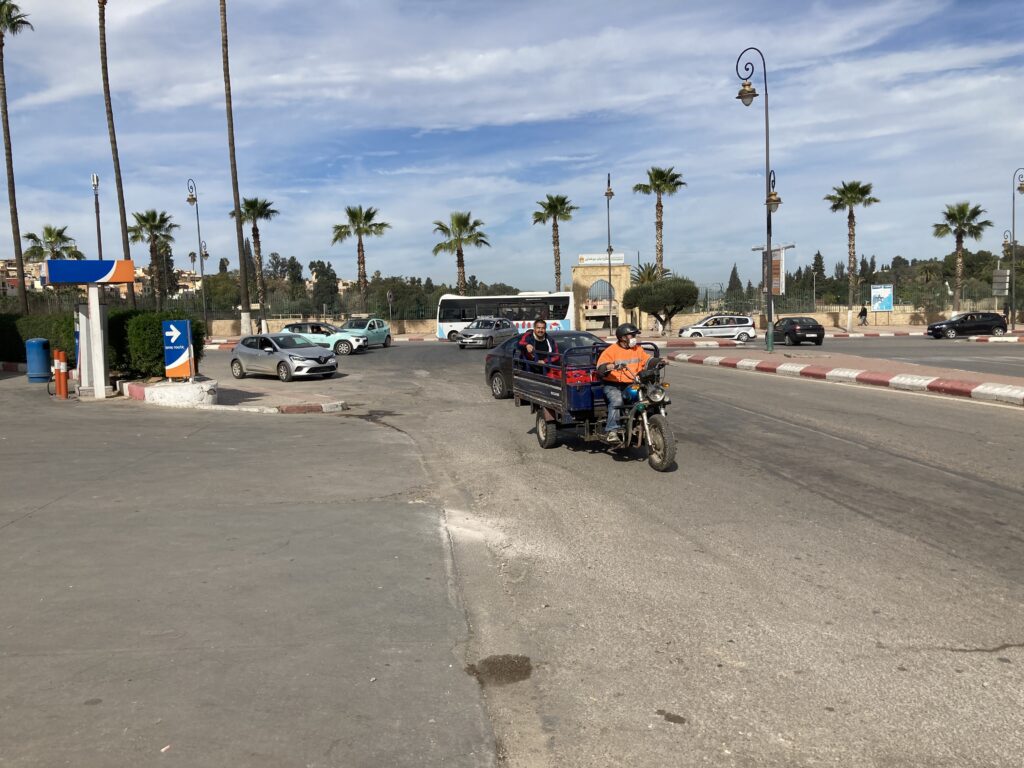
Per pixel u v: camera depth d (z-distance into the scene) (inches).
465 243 2345.0
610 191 2025.1
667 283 1887.3
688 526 258.2
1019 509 270.7
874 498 289.1
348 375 933.2
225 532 248.4
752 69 1006.4
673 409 545.0
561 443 427.5
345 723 131.8
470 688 145.7
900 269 5477.4
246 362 911.7
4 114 1360.7
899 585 199.8
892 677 150.9
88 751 121.8
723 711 139.1
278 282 4330.7
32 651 158.6
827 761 123.0
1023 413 481.4
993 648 163.2
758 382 724.0
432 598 192.2
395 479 334.3
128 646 161.3
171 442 426.9
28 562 215.5
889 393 610.2
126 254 1331.2
